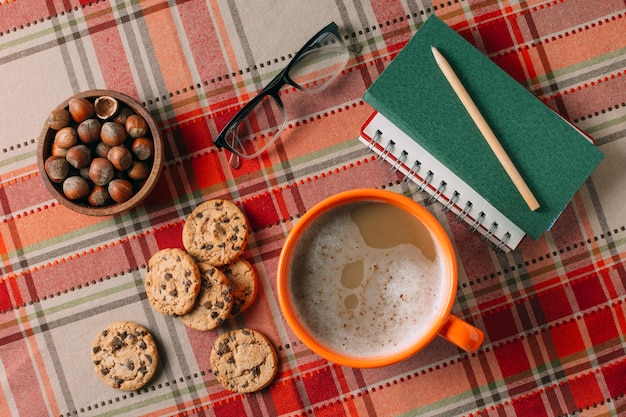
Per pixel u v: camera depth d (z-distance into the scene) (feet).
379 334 2.62
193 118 2.88
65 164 2.70
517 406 2.82
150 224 2.86
